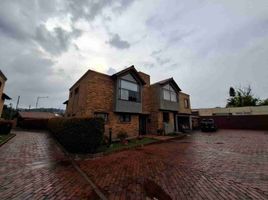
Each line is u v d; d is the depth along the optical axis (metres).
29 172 5.56
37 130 22.97
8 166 6.09
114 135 13.34
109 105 13.59
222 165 6.39
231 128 27.36
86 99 12.33
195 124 28.19
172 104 19.52
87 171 5.78
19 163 6.54
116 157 8.02
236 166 6.21
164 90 18.94
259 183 4.50
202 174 5.34
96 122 8.63
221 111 30.27
